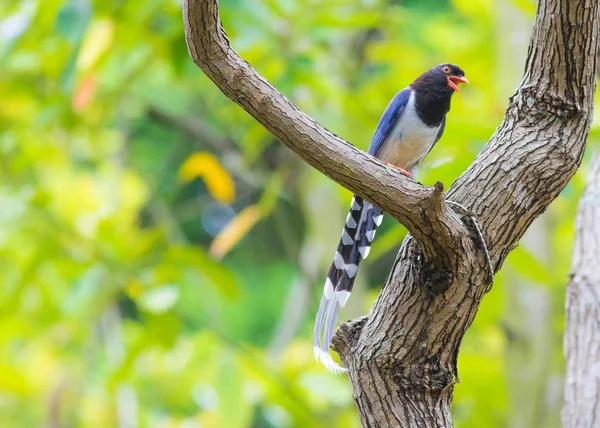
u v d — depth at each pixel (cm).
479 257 525
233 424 1035
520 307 1187
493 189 548
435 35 1410
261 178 1400
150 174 1672
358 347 555
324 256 1270
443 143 959
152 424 1192
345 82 1377
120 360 1108
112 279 1090
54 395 1237
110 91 1232
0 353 1320
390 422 539
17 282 1129
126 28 1091
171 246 1080
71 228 1122
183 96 1499
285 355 1180
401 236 901
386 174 497
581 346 735
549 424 1154
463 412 1273
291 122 498
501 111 1131
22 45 1133
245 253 1792
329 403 1166
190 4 475
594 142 919
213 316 1243
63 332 1252
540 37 550
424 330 537
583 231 787
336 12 1137
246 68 496
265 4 1092
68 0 1038
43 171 1330
